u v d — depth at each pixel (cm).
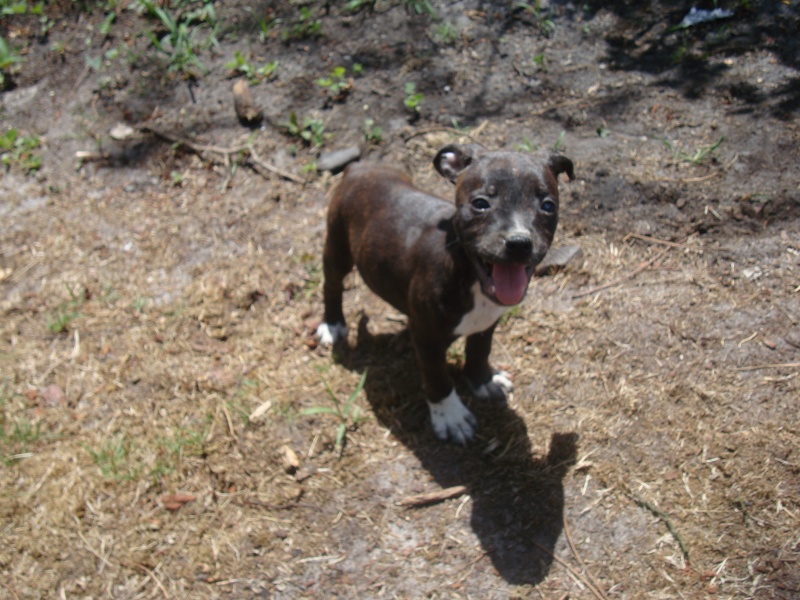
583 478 79
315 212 111
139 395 90
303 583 73
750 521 74
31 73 133
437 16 130
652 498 77
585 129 113
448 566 74
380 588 73
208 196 115
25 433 86
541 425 84
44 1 140
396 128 118
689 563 72
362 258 83
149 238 109
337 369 92
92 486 81
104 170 120
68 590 74
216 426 86
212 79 128
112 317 99
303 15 132
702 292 94
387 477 81
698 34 121
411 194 81
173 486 81
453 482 80
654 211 102
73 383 92
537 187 69
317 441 84
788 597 69
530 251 66
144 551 76
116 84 130
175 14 136
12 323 99
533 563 73
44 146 124
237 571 75
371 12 132
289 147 119
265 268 104
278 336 96
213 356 94
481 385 87
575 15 127
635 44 122
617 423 83
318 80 123
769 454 78
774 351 87
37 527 78
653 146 109
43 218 113
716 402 83
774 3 121
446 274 73
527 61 123
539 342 92
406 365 92
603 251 100
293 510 79
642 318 92
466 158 77
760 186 101
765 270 94
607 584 71
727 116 110
